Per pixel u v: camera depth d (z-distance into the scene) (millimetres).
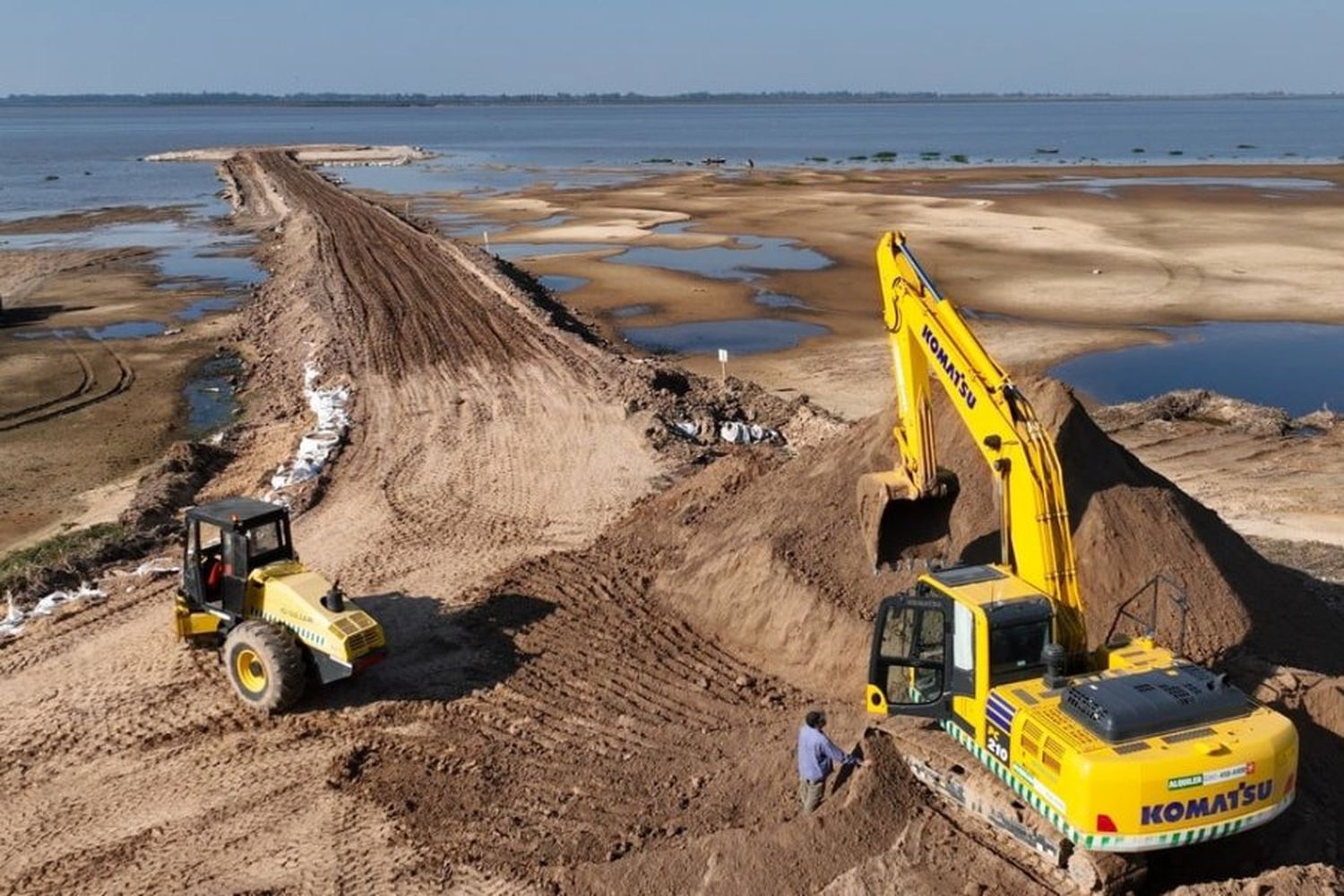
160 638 16969
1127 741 9477
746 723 14438
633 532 20047
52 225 72062
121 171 117188
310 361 33531
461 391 29750
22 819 12828
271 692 14430
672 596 17719
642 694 15234
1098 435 16438
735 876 10727
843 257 54750
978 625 10719
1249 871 10750
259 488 23344
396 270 47156
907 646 11859
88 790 13336
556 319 38406
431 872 11609
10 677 16016
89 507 23719
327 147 160750
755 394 30359
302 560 19641
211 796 13117
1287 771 9656
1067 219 65812
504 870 11570
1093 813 9281
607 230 65875
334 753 13906
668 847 11484
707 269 52219
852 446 17828
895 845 10828
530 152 151375
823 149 153125
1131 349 36688
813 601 15875
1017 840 10578
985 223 64438
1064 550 11344
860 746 11797
